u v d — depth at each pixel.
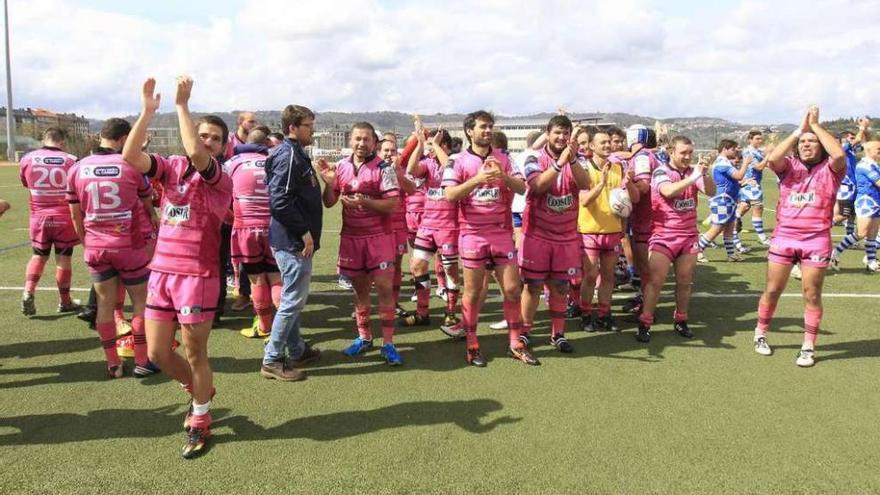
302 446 3.40
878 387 4.24
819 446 3.38
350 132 4.75
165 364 3.42
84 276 7.94
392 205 4.60
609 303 5.79
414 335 5.61
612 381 4.39
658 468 3.15
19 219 13.76
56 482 3.02
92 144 5.92
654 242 5.29
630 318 6.14
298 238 4.12
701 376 4.48
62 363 4.75
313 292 7.32
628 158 5.87
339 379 4.46
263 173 5.08
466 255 4.64
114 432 3.58
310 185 4.12
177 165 3.32
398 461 3.22
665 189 5.07
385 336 4.81
